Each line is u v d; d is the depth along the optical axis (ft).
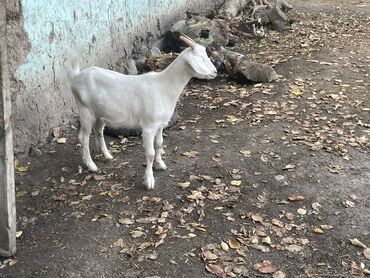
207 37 13.73
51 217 7.11
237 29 16.08
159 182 7.91
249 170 8.29
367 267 6.17
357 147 9.09
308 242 6.59
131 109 7.43
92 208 7.29
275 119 10.25
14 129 8.44
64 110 9.69
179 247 6.47
